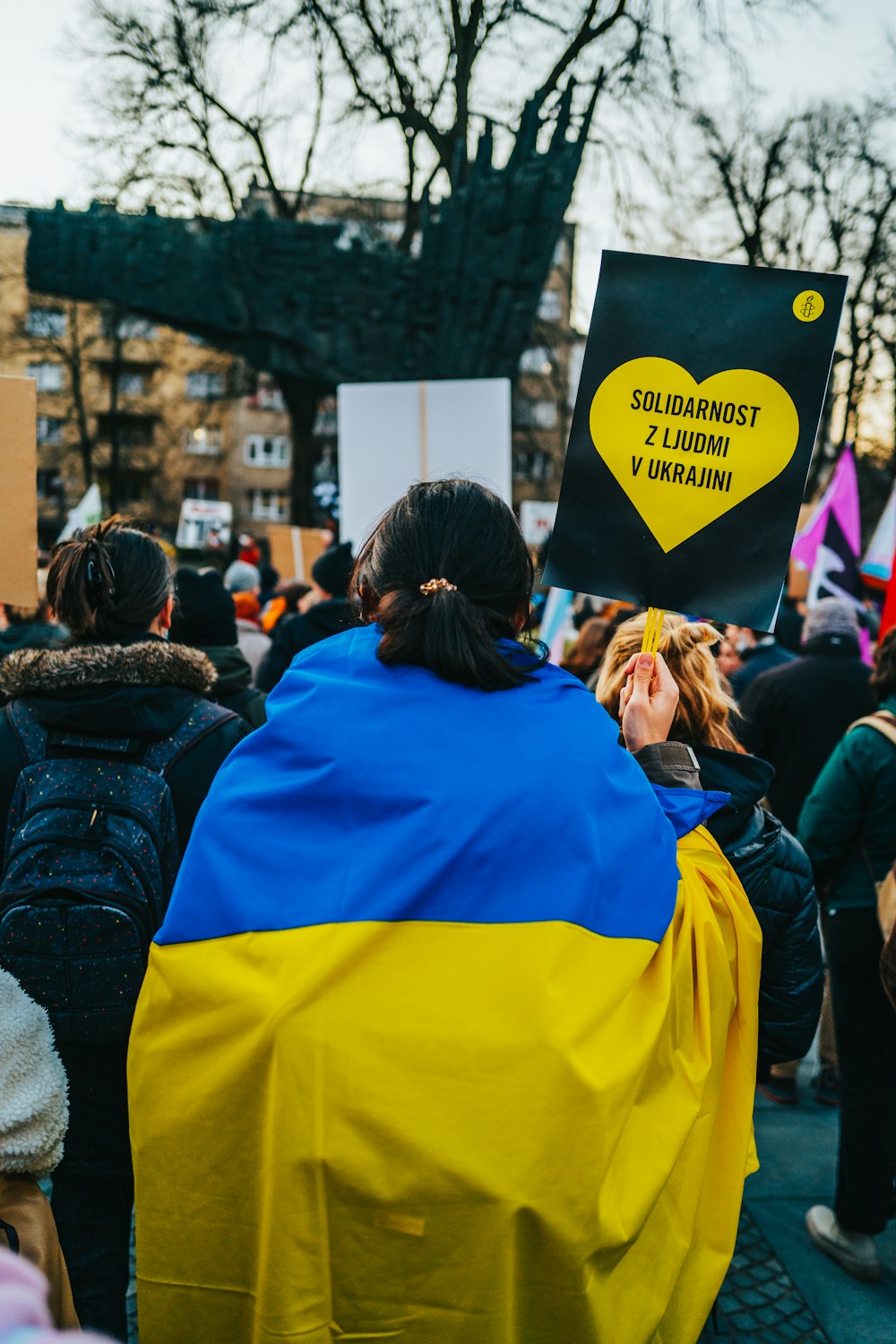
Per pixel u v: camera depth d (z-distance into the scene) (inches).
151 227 645.3
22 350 1069.1
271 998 44.3
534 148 582.9
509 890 45.7
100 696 70.9
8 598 76.6
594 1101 43.9
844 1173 104.2
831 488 257.0
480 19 581.9
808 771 160.2
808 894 69.0
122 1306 73.7
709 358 61.7
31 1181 42.2
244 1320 47.0
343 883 45.8
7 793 71.5
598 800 48.4
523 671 50.7
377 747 47.4
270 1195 43.8
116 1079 70.6
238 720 75.9
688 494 62.5
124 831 68.0
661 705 63.8
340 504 183.5
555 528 64.2
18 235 983.0
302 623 146.3
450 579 52.1
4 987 41.0
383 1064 43.3
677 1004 50.4
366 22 604.7
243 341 657.6
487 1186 42.6
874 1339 95.6
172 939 47.8
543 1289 44.7
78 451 1277.1
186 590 111.8
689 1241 52.0
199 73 653.3
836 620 162.1
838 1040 105.1
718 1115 56.7
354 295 633.0
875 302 799.7
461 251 603.8
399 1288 43.7
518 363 623.5
